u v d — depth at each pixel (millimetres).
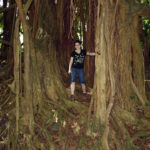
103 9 3443
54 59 5039
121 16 3816
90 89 5137
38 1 4395
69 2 5629
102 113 3510
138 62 4332
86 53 4523
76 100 4617
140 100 4125
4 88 4770
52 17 5160
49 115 3871
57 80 4629
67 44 5992
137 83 4336
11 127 3471
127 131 3443
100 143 3254
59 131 3523
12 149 3186
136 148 3211
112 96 3404
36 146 3217
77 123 3688
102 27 3482
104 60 3518
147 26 8664
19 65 3873
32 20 5055
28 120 3561
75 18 5809
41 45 4762
